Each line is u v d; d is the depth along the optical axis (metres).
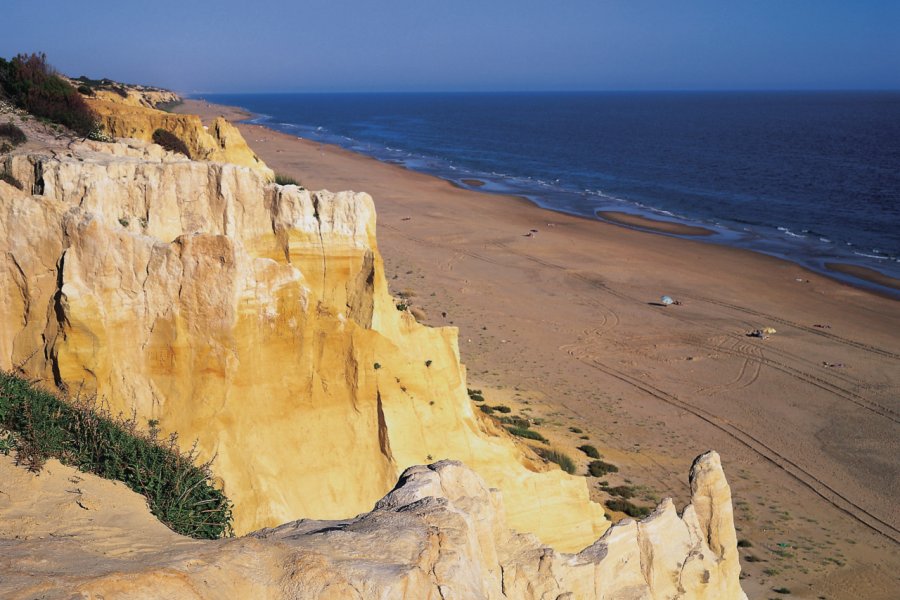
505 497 20.53
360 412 19.53
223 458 17.34
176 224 19.33
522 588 12.65
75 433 12.59
